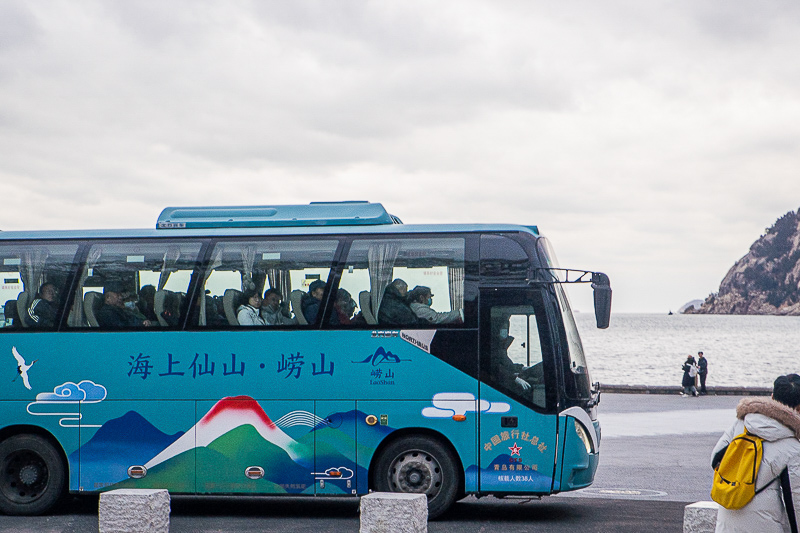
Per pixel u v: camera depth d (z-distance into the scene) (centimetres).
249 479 1056
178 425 1071
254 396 1062
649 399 2962
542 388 1034
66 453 1089
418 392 1042
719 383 5938
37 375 1100
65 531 995
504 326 1048
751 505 583
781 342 15512
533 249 1063
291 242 1093
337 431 1048
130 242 1118
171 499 1266
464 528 993
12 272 1123
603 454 1666
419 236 1079
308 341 1063
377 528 823
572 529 985
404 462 1048
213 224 1134
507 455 1030
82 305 1108
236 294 1087
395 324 1055
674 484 1346
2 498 1102
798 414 588
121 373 1088
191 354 1078
